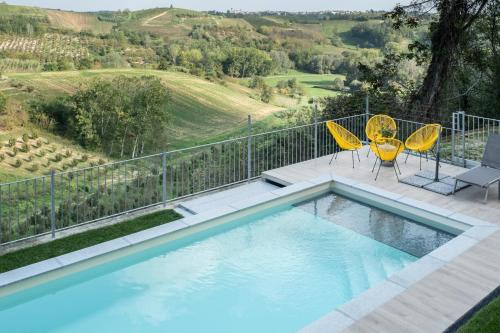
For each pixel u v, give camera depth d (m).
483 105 21.27
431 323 4.57
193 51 78.25
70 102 61.97
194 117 64.44
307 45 76.69
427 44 21.12
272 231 7.30
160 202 7.87
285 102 68.50
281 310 5.43
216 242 7.00
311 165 9.48
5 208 16.67
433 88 18.58
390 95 19.97
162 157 7.76
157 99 62.53
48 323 5.21
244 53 76.69
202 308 5.47
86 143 60.81
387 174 8.88
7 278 5.56
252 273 6.18
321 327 4.53
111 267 6.31
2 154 54.16
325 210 7.98
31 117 60.00
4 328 5.12
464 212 7.18
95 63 74.88
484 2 18.41
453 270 5.51
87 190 7.02
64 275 5.93
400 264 6.30
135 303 5.59
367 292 5.10
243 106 68.50
